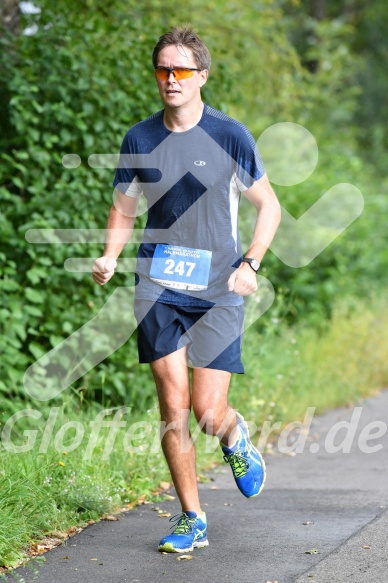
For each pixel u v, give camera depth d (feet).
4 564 30.60
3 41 53.31
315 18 175.52
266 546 32.73
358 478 44.83
